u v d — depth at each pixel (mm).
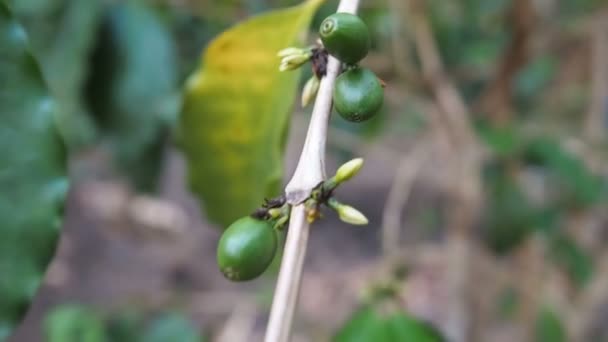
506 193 725
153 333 679
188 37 803
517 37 703
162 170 676
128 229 1244
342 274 1373
